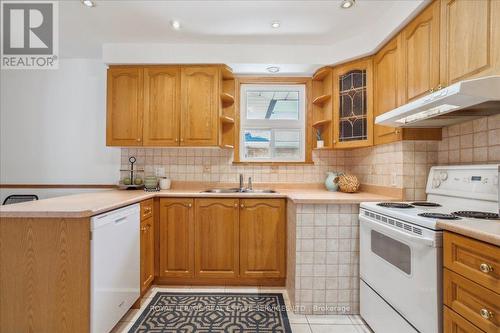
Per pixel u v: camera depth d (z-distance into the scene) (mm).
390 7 1947
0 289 1406
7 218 1405
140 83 2586
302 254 1980
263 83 2961
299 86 2988
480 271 961
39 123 2930
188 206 2432
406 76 1851
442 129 1934
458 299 1063
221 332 1743
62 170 2934
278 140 3029
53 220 1405
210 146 2625
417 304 1272
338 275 1978
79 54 2805
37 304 1406
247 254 2422
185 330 1762
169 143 2588
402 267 1397
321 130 2857
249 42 2506
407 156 1986
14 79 2926
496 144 1509
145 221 2203
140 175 2949
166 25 2219
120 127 2600
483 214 1320
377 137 2221
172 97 2590
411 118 1694
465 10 1342
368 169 2551
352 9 1979
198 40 2477
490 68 1203
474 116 1558
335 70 2553
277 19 2113
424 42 1666
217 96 2578
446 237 1130
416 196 1976
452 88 1155
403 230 1382
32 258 1405
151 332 1736
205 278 2451
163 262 2426
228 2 1902
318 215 1981
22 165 2930
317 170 2949
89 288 1410
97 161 2938
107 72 2596
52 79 2926
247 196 2422
